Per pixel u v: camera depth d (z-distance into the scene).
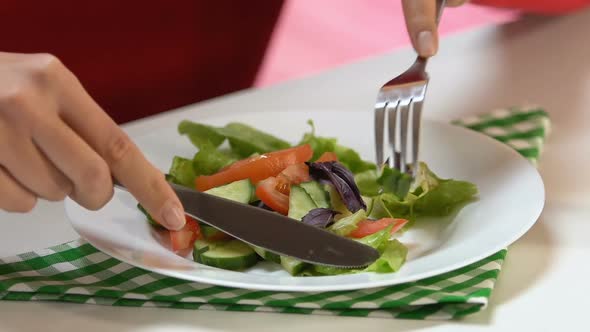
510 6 1.96
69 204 0.96
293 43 2.88
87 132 0.75
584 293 0.85
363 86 1.62
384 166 1.09
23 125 0.72
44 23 1.82
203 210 0.86
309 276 0.86
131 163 0.77
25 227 1.05
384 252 0.84
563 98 1.53
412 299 0.79
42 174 0.75
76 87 0.74
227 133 1.22
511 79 1.63
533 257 0.93
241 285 0.76
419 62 1.10
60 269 0.91
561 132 1.36
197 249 0.90
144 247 0.89
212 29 2.07
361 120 1.30
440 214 1.03
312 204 0.96
